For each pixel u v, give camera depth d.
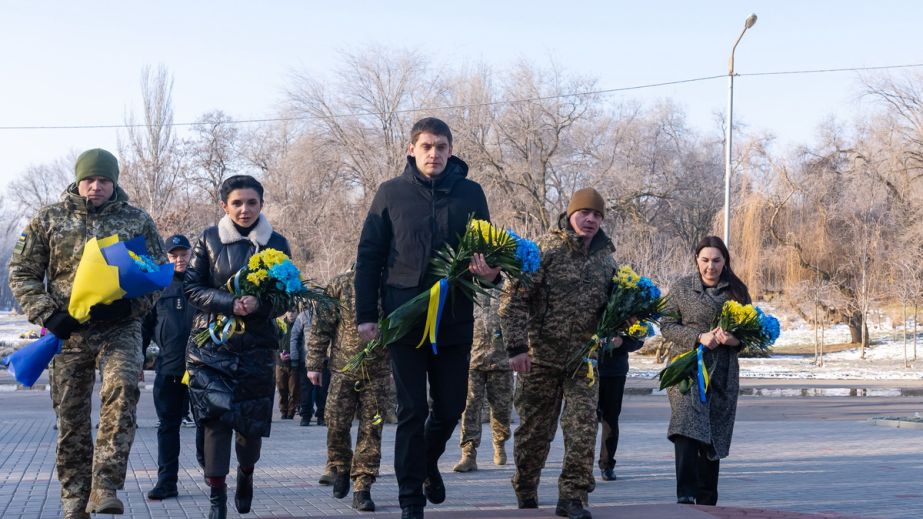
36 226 7.52
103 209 7.65
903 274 54.28
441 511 8.12
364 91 65.50
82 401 7.45
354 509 9.40
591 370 8.01
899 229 56.47
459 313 7.26
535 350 8.22
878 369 49.88
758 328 8.73
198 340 7.51
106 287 7.03
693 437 8.77
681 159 72.50
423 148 7.33
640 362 53.34
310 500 10.11
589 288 8.15
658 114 73.12
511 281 7.88
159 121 73.44
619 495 10.79
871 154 58.62
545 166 62.53
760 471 13.12
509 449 15.55
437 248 7.23
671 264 57.78
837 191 57.50
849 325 64.00
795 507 9.81
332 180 67.06
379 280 7.38
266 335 7.56
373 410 9.68
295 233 65.94
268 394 7.56
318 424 20.72
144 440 16.45
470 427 12.76
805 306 57.19
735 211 56.69
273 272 7.28
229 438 7.57
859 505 9.95
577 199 8.19
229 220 7.92
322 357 10.89
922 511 9.55
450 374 7.38
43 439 16.20
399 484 7.16
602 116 65.94
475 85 63.50
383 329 6.89
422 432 7.18
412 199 7.29
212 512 7.53
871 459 14.66
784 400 30.66
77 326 7.15
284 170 68.12
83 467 7.44
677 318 9.21
